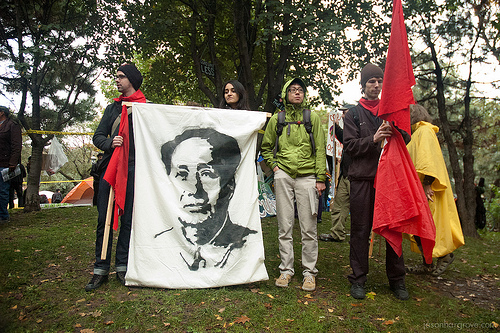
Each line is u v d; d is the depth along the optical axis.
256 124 3.30
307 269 3.16
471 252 5.10
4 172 5.73
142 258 2.94
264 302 2.74
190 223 3.06
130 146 3.20
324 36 6.89
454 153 7.43
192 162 3.15
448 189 3.55
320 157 3.25
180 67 10.38
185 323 2.37
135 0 7.99
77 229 5.30
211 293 2.84
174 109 3.21
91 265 3.55
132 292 2.85
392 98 2.74
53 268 3.43
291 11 6.65
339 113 5.34
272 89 8.12
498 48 7.20
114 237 4.85
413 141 3.57
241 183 3.24
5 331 2.16
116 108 3.27
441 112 7.55
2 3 7.17
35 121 7.64
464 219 7.30
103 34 8.11
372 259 4.17
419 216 2.78
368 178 3.01
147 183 3.07
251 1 8.45
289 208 3.24
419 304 2.85
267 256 4.11
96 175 8.79
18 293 2.78
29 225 5.63
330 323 2.43
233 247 3.08
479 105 8.21
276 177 3.27
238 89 3.63
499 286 3.43
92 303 2.65
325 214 7.93
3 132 5.68
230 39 9.74
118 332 2.25
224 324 2.36
